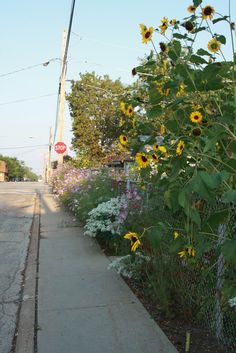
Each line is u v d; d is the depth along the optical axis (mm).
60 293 5512
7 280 6418
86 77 26266
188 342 3852
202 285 4273
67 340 4098
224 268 3705
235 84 3316
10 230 11055
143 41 3838
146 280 5500
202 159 3010
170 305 4703
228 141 3160
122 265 5863
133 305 4980
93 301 5160
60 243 8867
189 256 3381
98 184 10625
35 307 5020
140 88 4531
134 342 4012
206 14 3582
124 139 4266
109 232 7922
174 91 3684
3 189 31297
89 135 25484
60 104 25109
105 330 4301
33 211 15430
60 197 16891
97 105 25781
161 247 4781
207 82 3342
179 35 3748
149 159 3773
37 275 6422
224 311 3879
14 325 4691
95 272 6480
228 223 3215
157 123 4145
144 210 6180
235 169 2818
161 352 3803
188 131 3535
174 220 4305
